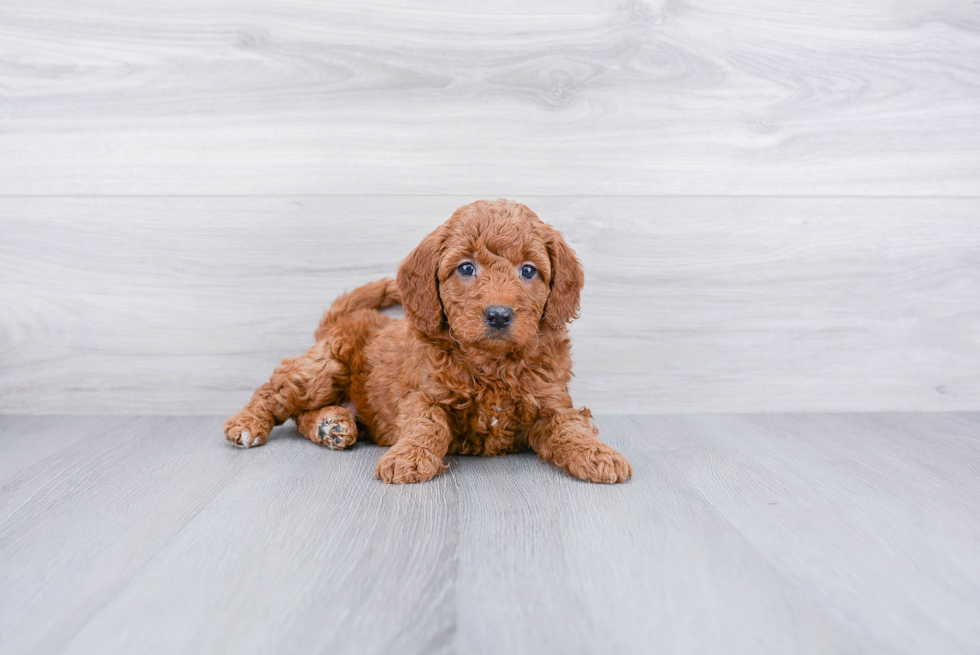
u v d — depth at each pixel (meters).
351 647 1.01
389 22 2.51
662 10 2.54
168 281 2.60
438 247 1.94
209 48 2.51
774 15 2.57
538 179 2.58
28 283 2.59
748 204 2.63
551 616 1.10
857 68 2.62
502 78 2.54
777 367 2.70
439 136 2.56
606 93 2.56
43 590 1.19
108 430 2.41
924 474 1.88
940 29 2.62
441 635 1.04
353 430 2.20
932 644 1.02
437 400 1.98
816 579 1.23
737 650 1.00
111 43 2.51
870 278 2.69
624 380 2.67
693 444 2.21
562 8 2.53
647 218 2.61
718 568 1.27
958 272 2.71
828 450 2.14
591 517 1.54
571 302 2.04
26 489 1.75
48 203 2.56
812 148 2.63
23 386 2.63
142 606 1.13
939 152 2.66
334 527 1.48
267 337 2.63
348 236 2.59
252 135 2.55
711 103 2.59
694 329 2.67
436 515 1.55
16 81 2.52
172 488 1.75
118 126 2.54
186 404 2.65
